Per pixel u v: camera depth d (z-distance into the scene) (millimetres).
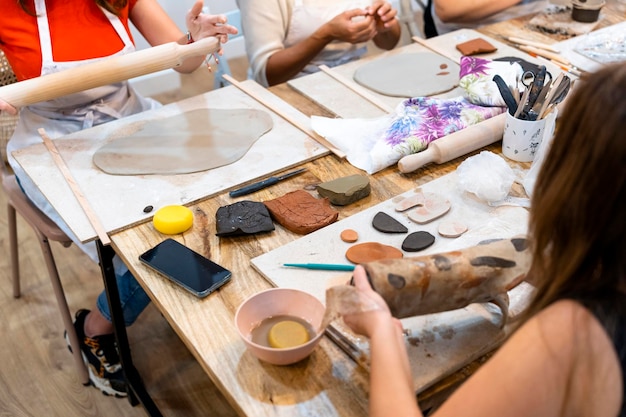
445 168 1438
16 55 1704
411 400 807
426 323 1030
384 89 1729
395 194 1359
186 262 1180
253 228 1249
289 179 1415
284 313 1059
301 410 925
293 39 2172
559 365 730
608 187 686
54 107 1765
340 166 1453
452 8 2229
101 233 1256
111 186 1384
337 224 1253
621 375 720
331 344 1023
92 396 1964
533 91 1409
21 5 1653
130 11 1918
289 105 1665
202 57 1873
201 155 1476
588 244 721
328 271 1142
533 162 1424
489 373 758
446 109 1533
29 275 2387
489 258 972
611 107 673
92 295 2297
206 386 1967
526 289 1087
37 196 1702
